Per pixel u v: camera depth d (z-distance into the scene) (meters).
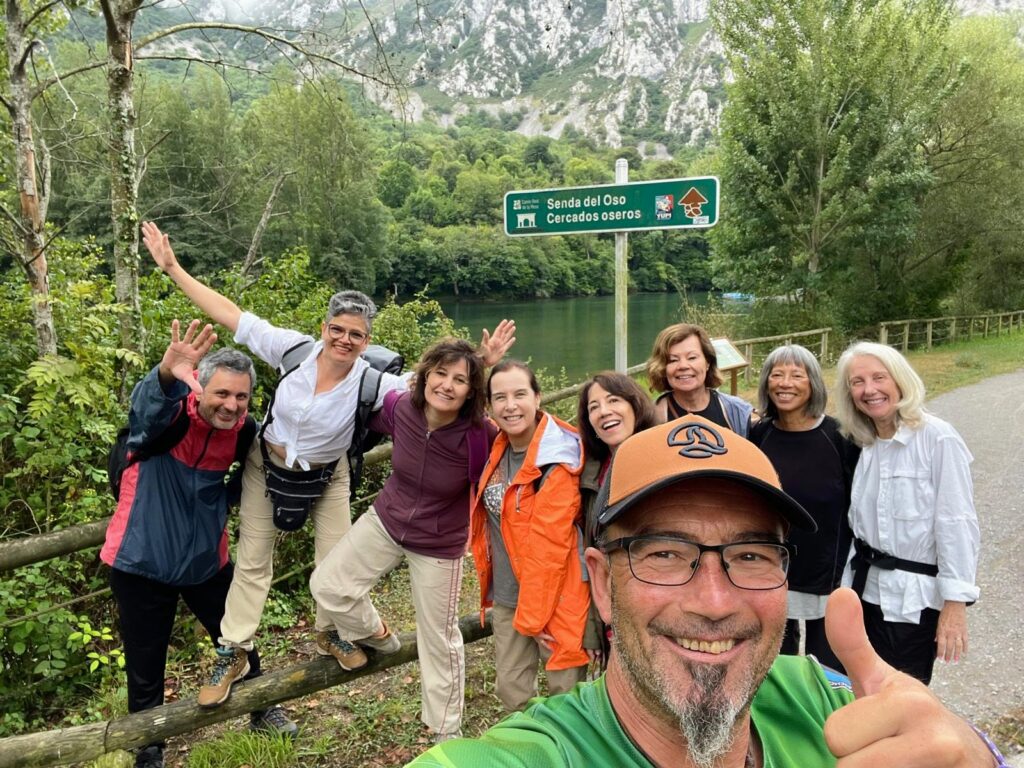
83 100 5.35
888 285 18.72
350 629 2.41
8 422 3.22
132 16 4.10
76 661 3.31
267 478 2.38
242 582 2.45
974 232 18.53
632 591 0.95
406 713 2.86
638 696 0.95
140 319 4.10
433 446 2.29
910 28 15.04
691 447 0.96
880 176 14.62
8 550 2.27
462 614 3.75
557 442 2.18
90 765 2.26
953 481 2.05
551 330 31.52
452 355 2.23
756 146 15.94
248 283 4.89
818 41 14.79
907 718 0.74
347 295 2.29
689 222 4.44
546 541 2.12
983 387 11.16
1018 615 3.65
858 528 2.26
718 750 0.89
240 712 2.38
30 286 3.98
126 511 2.33
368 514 2.42
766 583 0.95
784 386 2.37
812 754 1.08
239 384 2.25
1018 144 17.06
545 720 1.02
